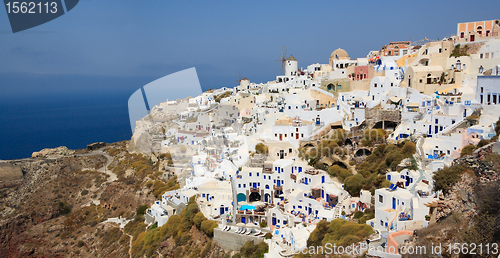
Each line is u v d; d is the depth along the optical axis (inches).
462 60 4185.5
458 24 4635.8
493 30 4377.5
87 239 5123.0
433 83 4158.5
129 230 4645.7
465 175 1957.4
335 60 6151.6
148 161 6058.1
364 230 2381.9
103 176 6584.6
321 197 3334.2
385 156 3346.5
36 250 5334.6
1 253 5423.2
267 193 3688.5
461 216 1780.3
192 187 3833.7
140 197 5157.5
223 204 3417.8
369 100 4387.3
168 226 3678.6
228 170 3850.9
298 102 4729.3
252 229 3184.1
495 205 1636.3
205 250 3176.7
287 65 7130.9
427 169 2893.7
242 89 7657.5
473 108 3206.2
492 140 2508.6
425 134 3516.2
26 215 5964.6
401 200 2471.7
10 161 7332.7
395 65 4877.0
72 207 6146.7
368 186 3191.4
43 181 6801.2
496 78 3078.2
